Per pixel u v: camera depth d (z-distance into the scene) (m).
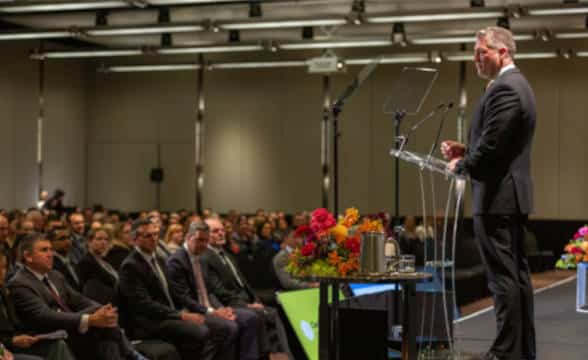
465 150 4.04
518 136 3.78
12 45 15.98
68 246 6.63
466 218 14.86
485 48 3.91
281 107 17.48
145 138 18.25
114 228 7.37
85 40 16.66
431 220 10.55
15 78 16.09
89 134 18.41
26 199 16.47
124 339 5.42
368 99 16.84
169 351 5.82
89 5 11.20
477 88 15.86
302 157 17.34
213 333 6.37
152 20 13.57
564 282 9.01
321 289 4.32
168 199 18.17
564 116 15.77
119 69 17.06
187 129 18.05
